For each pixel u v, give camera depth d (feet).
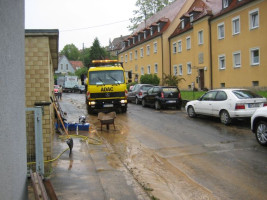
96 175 19.13
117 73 57.88
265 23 75.20
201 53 105.40
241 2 84.53
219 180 19.30
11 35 9.45
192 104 50.26
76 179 18.26
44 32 23.48
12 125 9.44
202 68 104.22
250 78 81.92
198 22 106.73
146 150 28.19
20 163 10.63
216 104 43.50
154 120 49.03
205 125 42.14
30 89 23.80
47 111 22.59
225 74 93.40
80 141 30.91
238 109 39.68
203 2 119.65
